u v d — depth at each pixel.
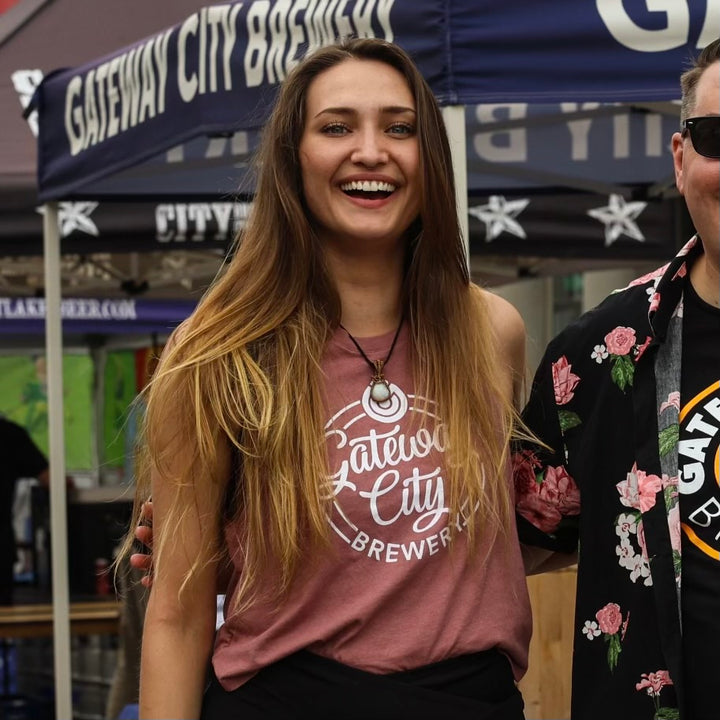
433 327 2.84
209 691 2.81
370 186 2.79
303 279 2.80
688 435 2.67
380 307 2.87
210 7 4.40
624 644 2.75
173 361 2.78
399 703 2.61
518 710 2.77
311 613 2.66
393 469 2.69
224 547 2.84
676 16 3.70
